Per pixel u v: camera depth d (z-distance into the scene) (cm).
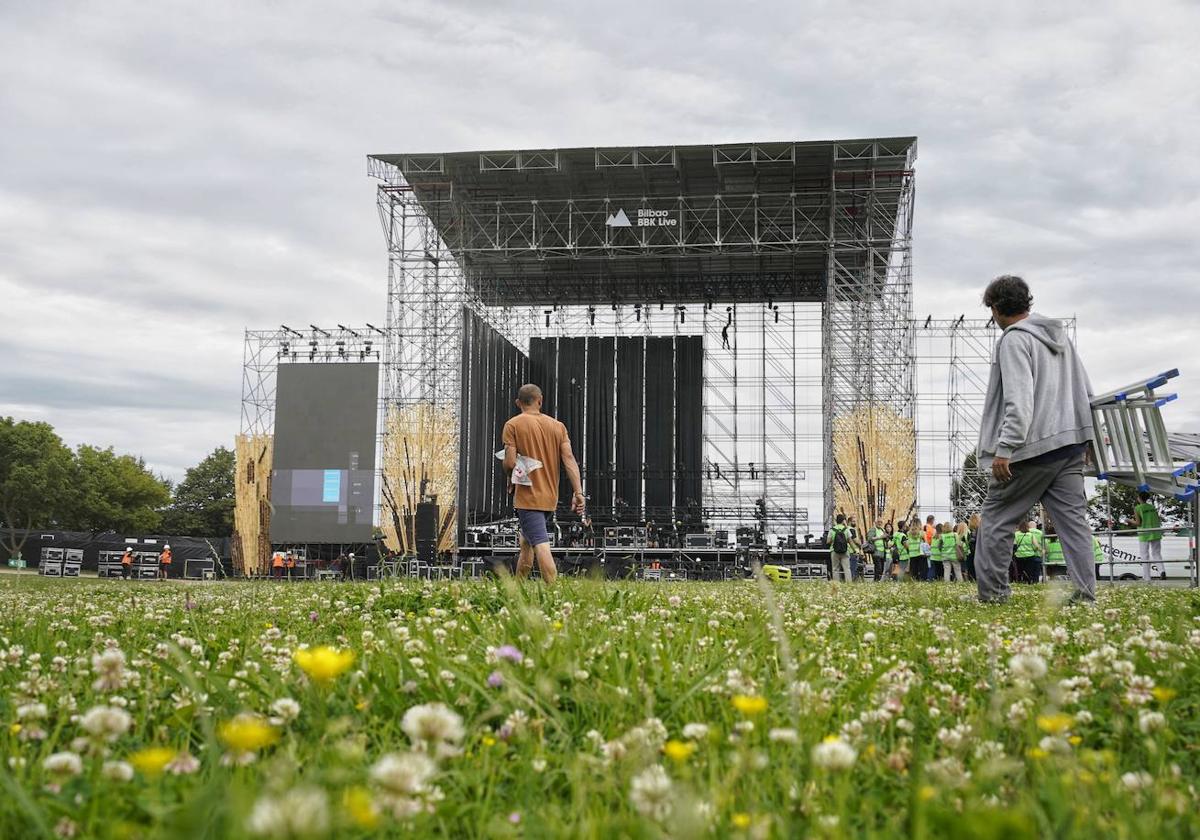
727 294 4694
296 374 3794
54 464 7106
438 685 270
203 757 223
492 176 3853
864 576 3703
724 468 4647
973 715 256
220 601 859
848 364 3950
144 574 4275
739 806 180
